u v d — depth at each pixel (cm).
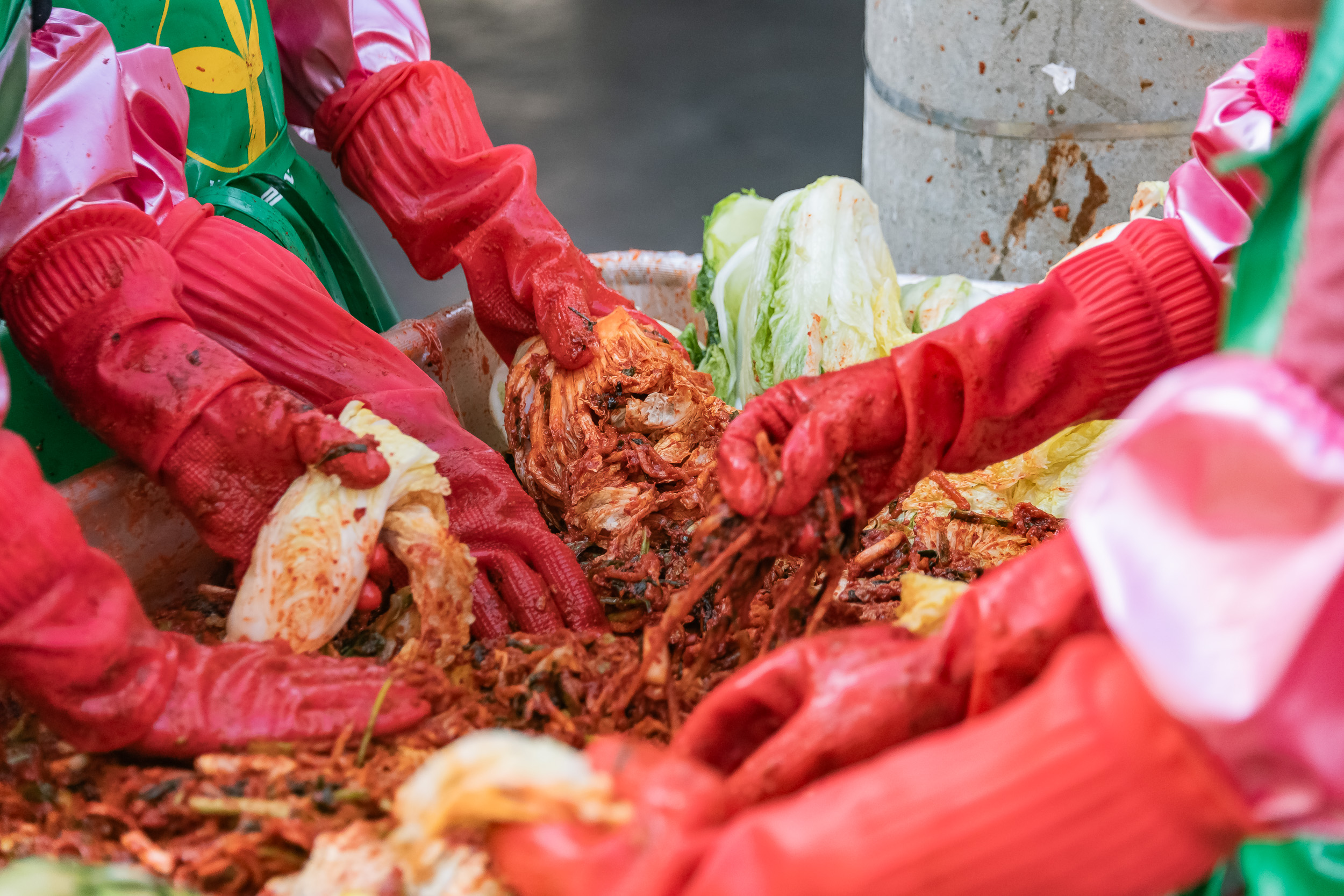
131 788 172
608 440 200
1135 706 128
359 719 174
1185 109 246
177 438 182
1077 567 160
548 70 736
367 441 183
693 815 150
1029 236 261
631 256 247
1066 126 250
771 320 220
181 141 203
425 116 213
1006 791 131
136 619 172
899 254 289
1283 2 158
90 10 200
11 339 192
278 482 183
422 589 185
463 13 846
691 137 631
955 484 207
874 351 217
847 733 159
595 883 145
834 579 177
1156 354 181
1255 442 119
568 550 195
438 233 212
